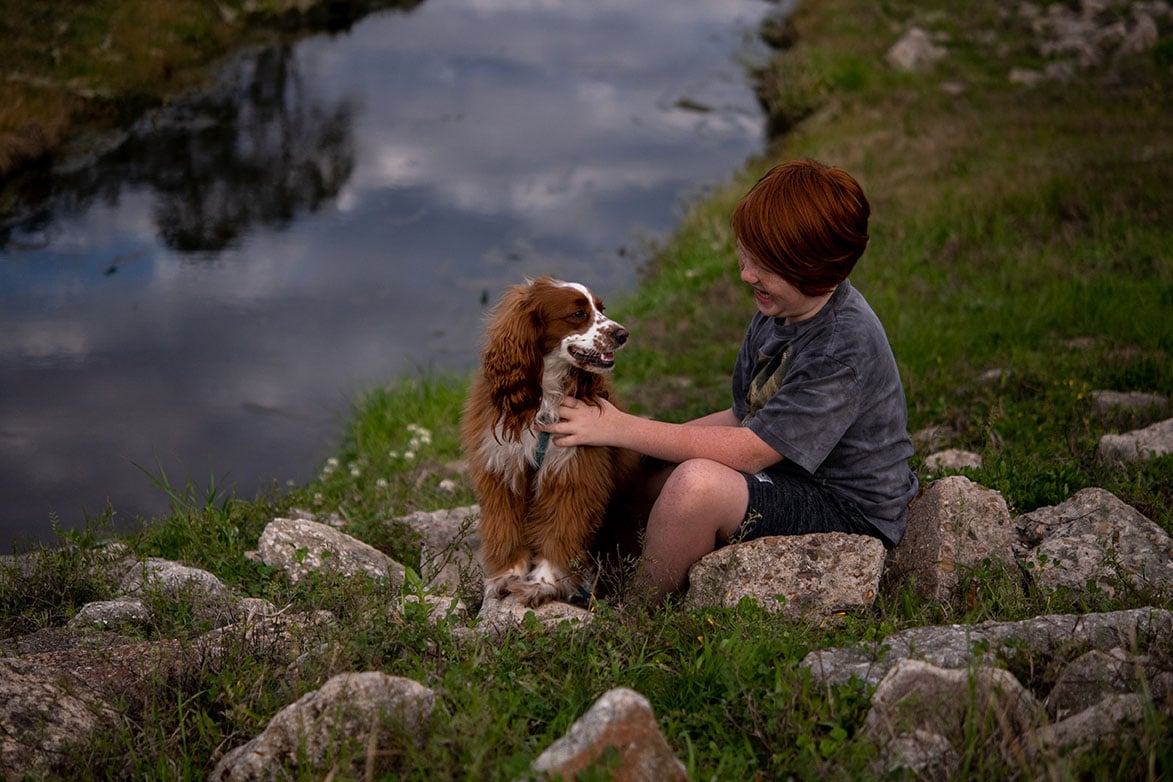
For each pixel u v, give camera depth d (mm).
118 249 11492
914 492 3834
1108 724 2512
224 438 8266
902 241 10438
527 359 3928
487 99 16766
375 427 8312
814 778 2463
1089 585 3525
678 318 10117
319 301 10664
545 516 4125
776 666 2936
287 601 3859
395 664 3100
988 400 6215
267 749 2600
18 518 7105
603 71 18625
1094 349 6992
